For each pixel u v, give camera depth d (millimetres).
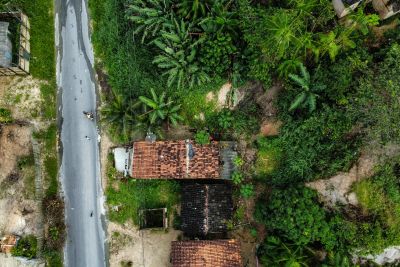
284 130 24625
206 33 24328
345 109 22750
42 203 26516
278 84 25047
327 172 24344
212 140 25609
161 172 25141
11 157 26688
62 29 27516
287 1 23766
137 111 25859
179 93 26266
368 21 22109
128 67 26562
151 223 26672
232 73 25000
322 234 22578
